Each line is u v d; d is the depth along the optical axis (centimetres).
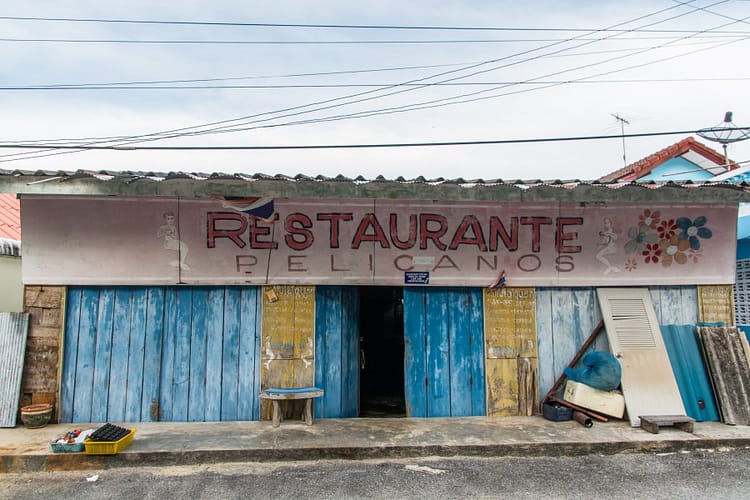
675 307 784
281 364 734
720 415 717
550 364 765
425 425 700
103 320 716
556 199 659
